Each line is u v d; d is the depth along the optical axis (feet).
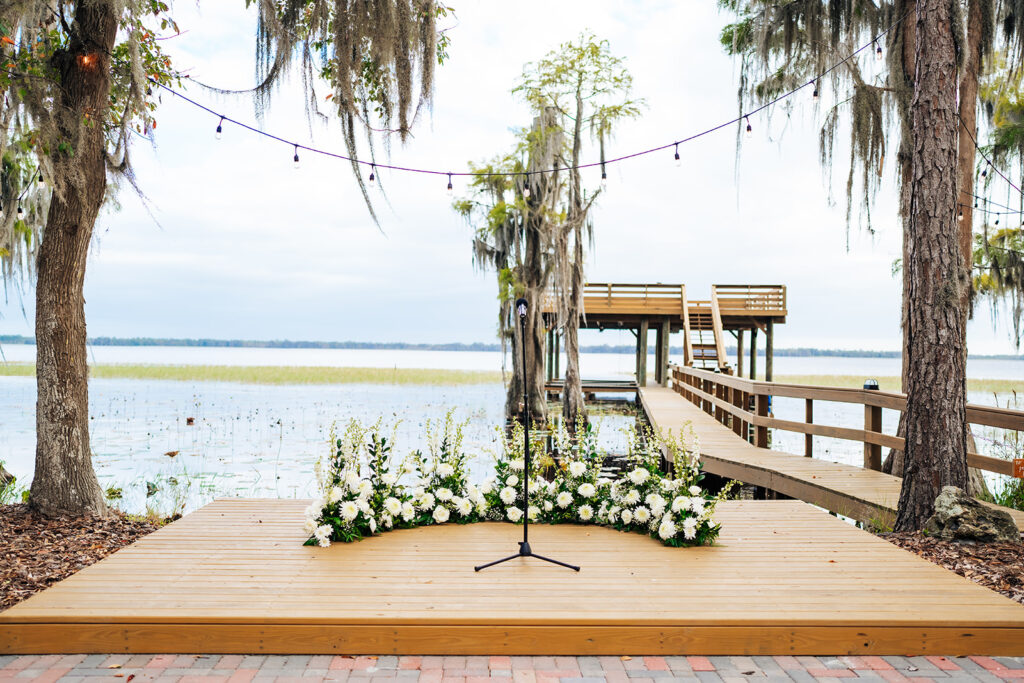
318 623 10.84
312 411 63.41
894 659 10.82
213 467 34.63
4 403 65.57
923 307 18.49
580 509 17.16
